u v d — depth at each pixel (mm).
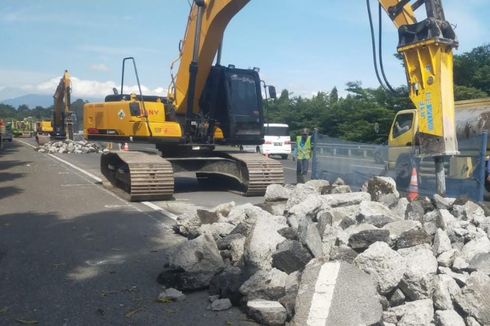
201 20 11836
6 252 6836
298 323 4133
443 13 8039
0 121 37969
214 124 13141
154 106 12664
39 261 6406
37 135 45969
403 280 4520
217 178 14477
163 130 12500
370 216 6176
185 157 13391
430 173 10797
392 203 7770
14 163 22359
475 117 13805
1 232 8055
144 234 7887
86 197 11883
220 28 11797
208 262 5367
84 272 5973
